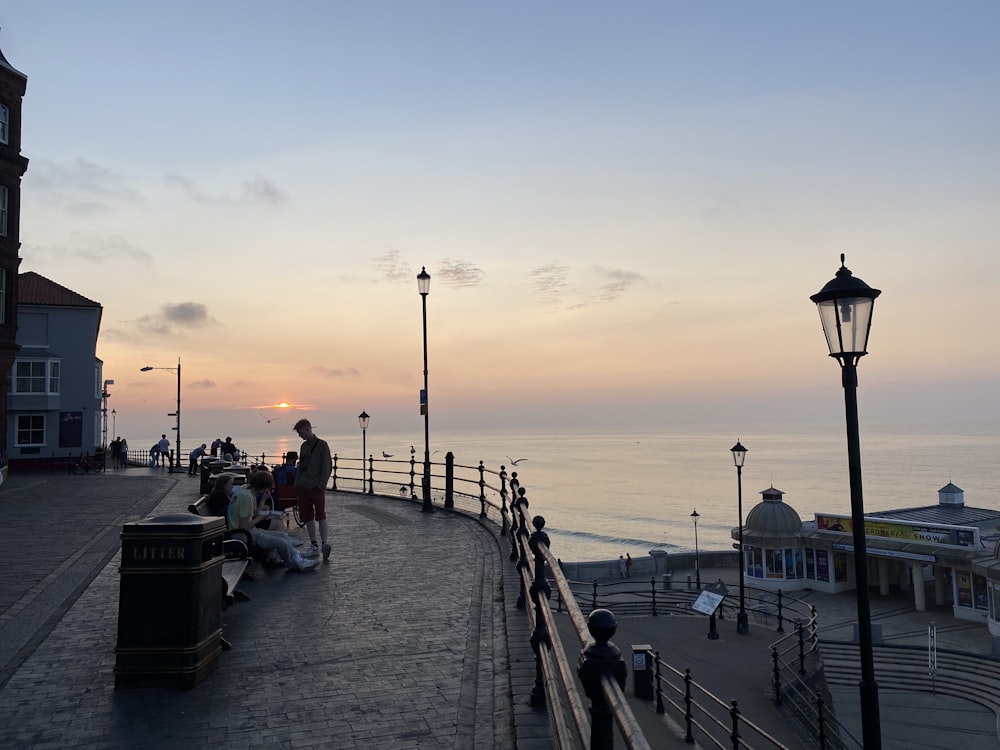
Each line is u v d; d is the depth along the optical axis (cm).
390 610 821
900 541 4041
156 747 462
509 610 808
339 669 618
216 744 466
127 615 572
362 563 1116
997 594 3247
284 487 1659
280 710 525
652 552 5497
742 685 1934
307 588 938
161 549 576
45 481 2966
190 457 3512
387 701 544
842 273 827
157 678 568
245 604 850
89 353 4350
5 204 3064
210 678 593
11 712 518
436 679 593
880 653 2992
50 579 969
